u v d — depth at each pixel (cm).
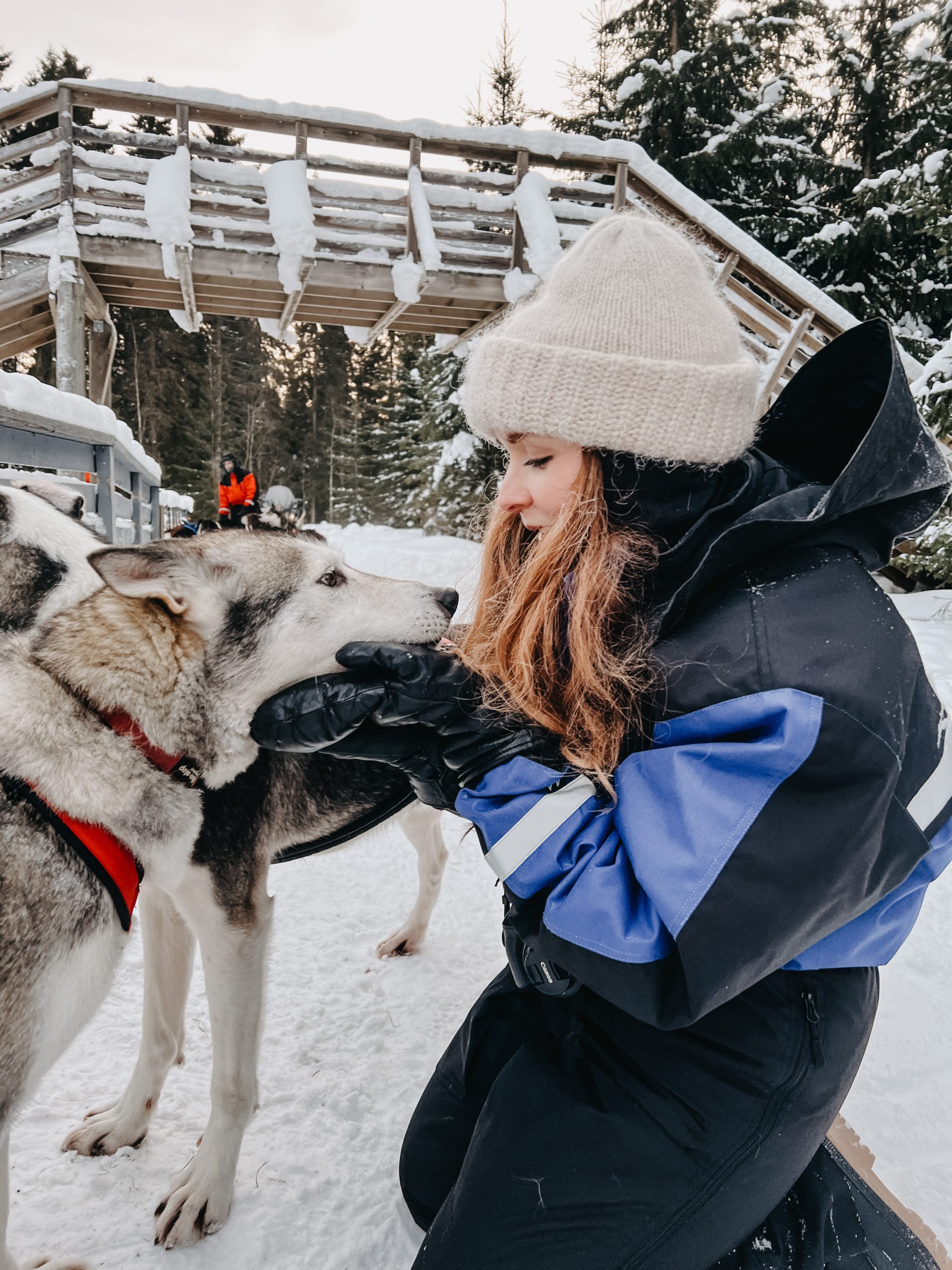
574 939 103
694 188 1380
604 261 111
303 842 189
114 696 150
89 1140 181
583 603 112
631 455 111
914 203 913
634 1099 112
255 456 4072
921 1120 203
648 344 107
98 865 142
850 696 93
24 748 139
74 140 716
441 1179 144
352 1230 166
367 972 259
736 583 109
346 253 779
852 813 92
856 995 116
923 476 104
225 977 166
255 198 766
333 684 127
